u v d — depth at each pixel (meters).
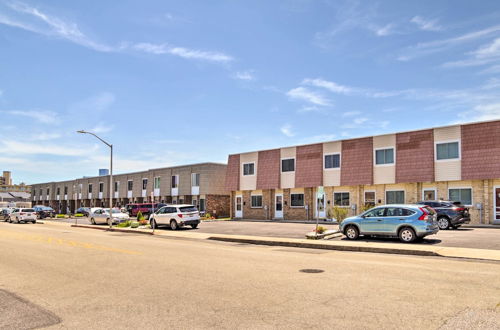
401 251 14.70
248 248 16.98
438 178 28.53
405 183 30.34
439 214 22.58
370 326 5.76
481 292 7.76
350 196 33.41
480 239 17.48
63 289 8.71
